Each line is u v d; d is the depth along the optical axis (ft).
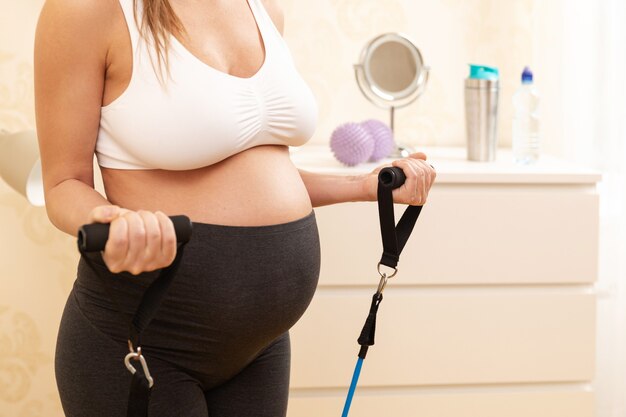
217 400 3.95
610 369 7.75
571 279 6.68
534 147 7.07
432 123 8.27
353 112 8.17
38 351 7.48
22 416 7.54
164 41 3.44
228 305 3.50
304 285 3.76
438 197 6.53
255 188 3.63
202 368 3.66
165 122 3.43
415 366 6.70
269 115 3.71
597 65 7.60
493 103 7.06
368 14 8.04
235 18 3.76
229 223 3.55
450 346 6.70
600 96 7.61
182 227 2.84
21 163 5.66
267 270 3.58
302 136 3.92
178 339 3.54
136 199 3.59
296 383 6.66
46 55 3.35
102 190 7.15
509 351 6.72
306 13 8.00
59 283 7.43
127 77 3.45
